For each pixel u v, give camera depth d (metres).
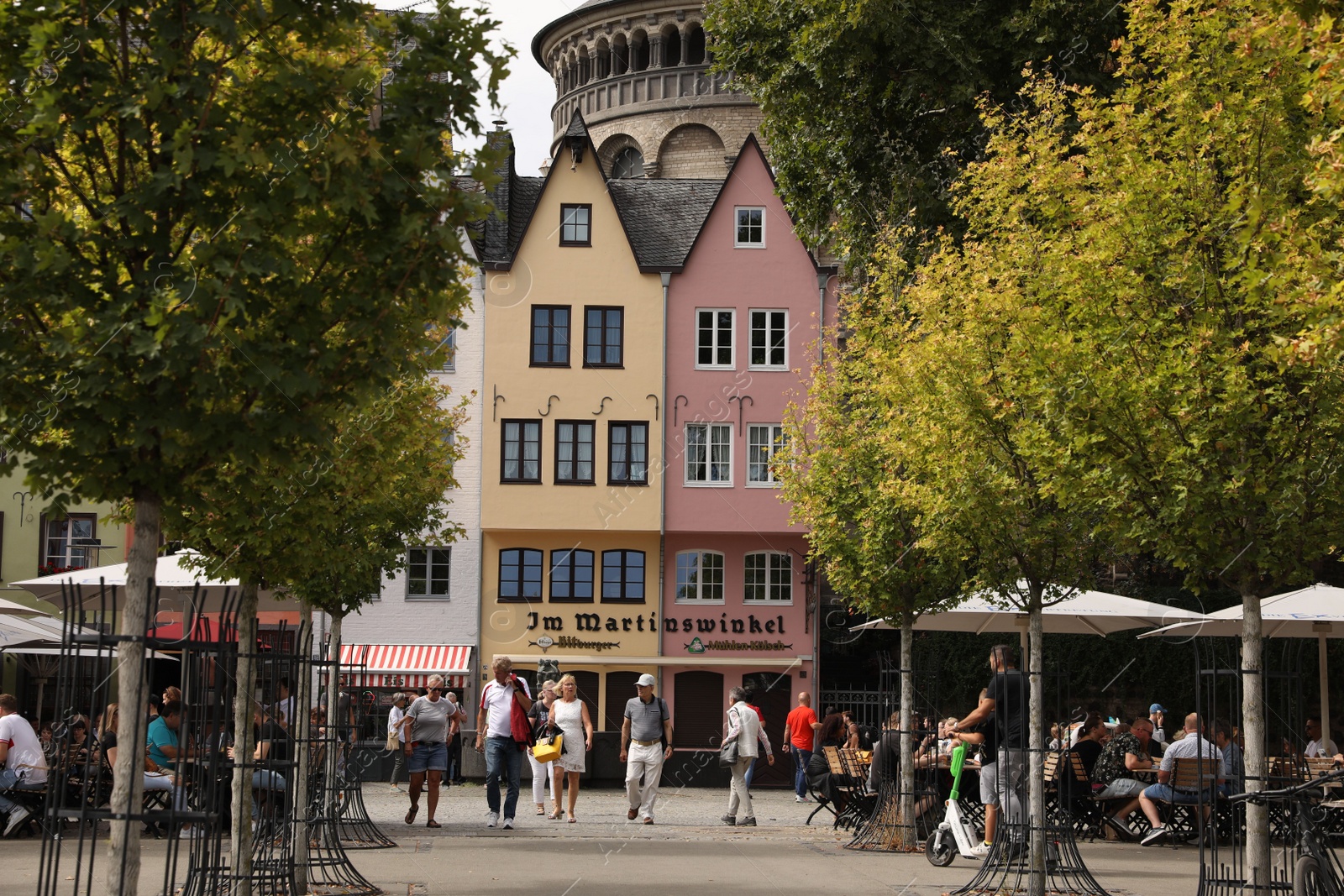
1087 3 25.20
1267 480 11.12
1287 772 17.61
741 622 41.72
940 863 15.72
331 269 8.58
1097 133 13.07
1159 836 18.92
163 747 16.75
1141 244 12.01
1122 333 11.76
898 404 16.19
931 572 17.69
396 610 41.38
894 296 19.20
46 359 7.96
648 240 43.31
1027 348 12.51
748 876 14.67
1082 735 21.17
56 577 20.88
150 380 7.57
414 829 20.52
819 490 18.77
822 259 43.84
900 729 18.67
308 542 12.34
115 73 7.93
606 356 42.19
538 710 24.45
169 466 8.25
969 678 38.31
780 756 39.34
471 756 35.75
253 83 8.27
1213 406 11.03
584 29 55.94
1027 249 13.87
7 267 7.64
